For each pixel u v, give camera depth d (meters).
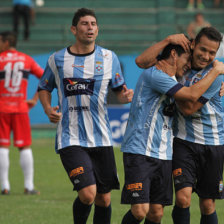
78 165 20.62
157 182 19.91
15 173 44.09
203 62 19.73
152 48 20.22
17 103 35.47
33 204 31.27
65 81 21.28
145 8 85.75
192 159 20.72
